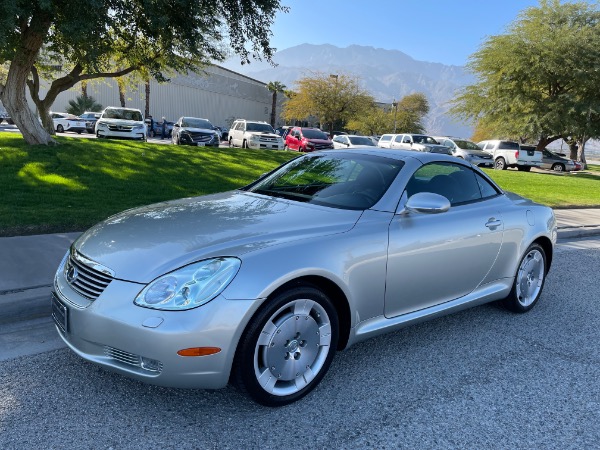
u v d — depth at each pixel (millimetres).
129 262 2811
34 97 17406
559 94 30938
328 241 3113
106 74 17109
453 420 2951
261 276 2754
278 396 2926
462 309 4145
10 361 3332
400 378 3424
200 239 2955
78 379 3152
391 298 3475
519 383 3455
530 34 30891
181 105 61562
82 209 7168
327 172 4105
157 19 11297
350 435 2740
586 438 2848
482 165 28016
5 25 9109
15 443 2506
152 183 9859
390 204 3598
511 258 4500
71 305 2844
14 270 4656
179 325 2576
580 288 5906
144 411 2848
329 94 59656
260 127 25594
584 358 3930
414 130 70438
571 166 31984
